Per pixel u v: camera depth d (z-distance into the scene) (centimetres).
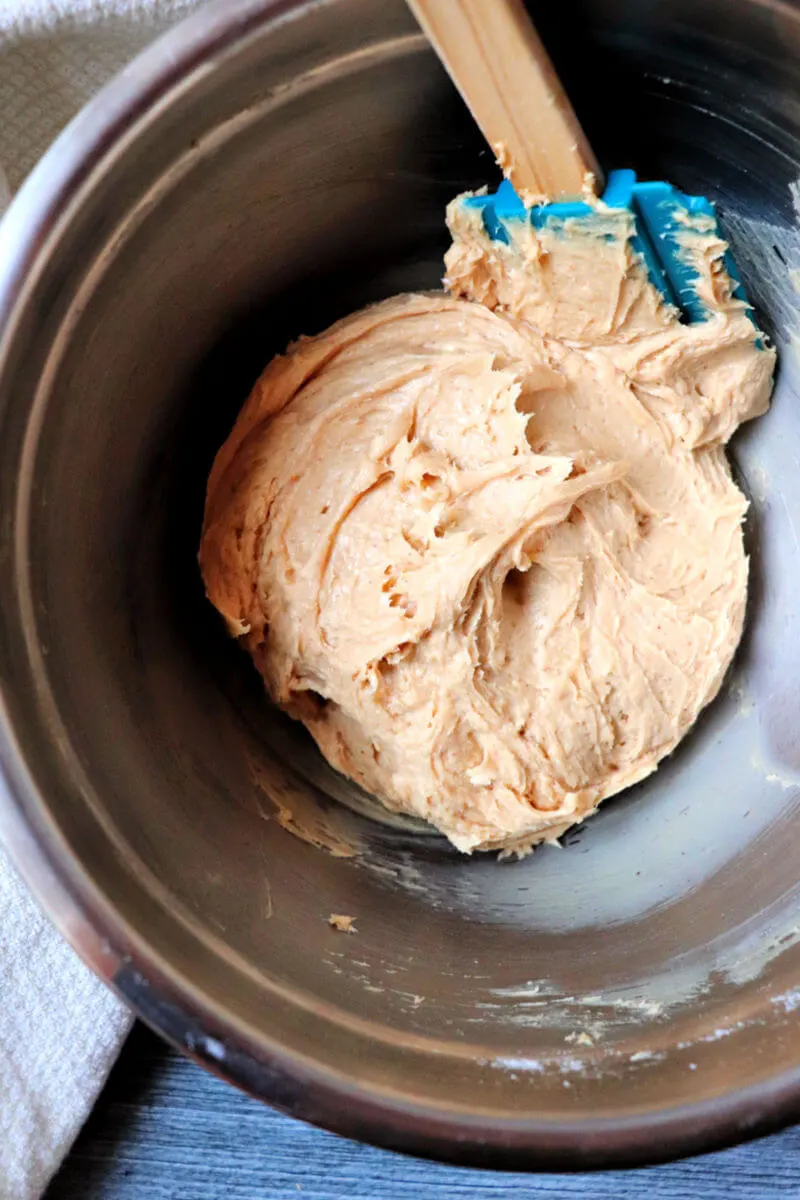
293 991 33
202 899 34
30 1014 39
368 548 38
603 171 35
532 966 36
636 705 39
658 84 34
